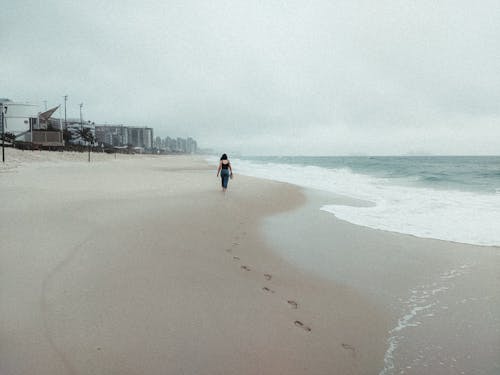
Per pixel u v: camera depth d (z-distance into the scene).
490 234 7.54
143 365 2.57
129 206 9.30
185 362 2.66
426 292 4.44
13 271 4.11
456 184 19.53
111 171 26.66
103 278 4.11
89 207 8.70
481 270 5.28
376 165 47.38
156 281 4.16
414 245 6.68
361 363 2.87
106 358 2.61
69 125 109.69
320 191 16.02
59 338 2.81
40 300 3.42
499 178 23.31
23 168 24.22
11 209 7.82
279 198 13.30
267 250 6.11
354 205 11.79
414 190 16.38
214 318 3.40
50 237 5.60
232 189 15.77
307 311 3.79
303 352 2.97
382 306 4.01
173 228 7.04
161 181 18.56
